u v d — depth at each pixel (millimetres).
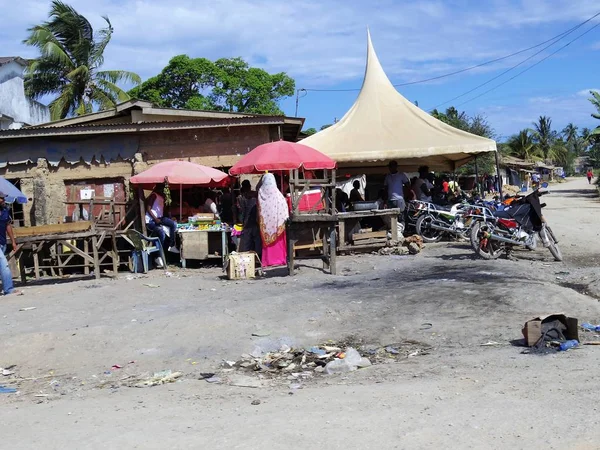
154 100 39312
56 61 31031
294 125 17312
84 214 15859
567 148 110812
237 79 40938
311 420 4387
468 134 17234
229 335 7430
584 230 18719
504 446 3707
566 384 4902
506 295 8430
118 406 5242
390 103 19016
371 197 23406
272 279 11148
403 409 4523
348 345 7078
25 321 8656
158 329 7680
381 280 10438
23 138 15758
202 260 14383
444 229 15445
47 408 5410
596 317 7605
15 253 12273
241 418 4582
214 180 14039
